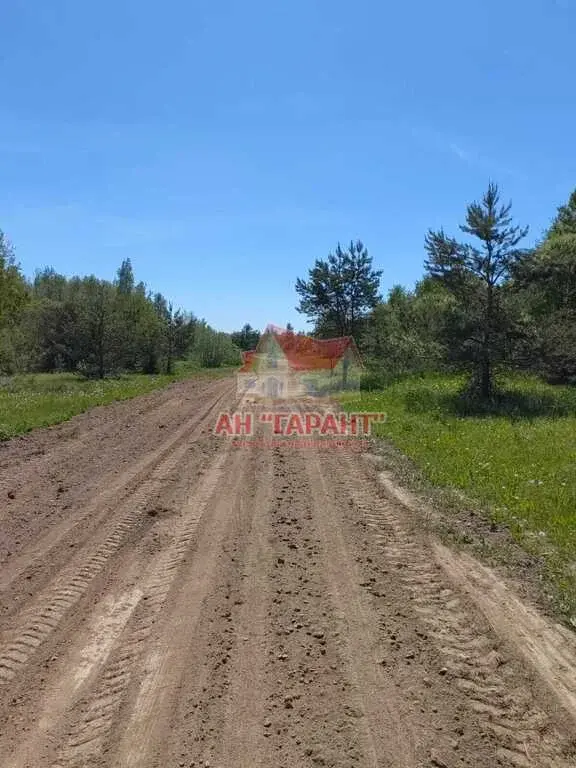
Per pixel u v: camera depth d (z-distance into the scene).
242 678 3.54
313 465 9.58
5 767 2.82
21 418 14.93
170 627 4.20
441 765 2.80
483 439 10.83
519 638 4.06
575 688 3.47
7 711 3.27
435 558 5.54
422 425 12.92
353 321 24.89
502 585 4.93
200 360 55.00
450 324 16.42
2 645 4.00
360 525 6.50
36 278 62.81
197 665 3.70
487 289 16.23
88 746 2.96
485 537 6.09
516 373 18.33
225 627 4.19
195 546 5.87
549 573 5.13
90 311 34.78
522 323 16.02
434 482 8.18
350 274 24.41
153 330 41.19
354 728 3.07
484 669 3.67
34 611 4.50
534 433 11.28
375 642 3.98
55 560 5.54
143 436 12.67
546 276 16.55
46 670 3.68
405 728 3.07
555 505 6.81
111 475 8.97
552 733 3.07
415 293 29.75
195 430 13.46
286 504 7.36
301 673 3.60
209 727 3.09
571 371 17.91
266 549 5.77
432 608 4.51
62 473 9.11
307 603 4.58
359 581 5.00
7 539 6.14
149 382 30.36
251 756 2.87
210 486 8.27
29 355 37.50
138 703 3.31
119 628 4.21
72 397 20.69
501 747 2.94
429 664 3.71
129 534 6.27
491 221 15.71
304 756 2.86
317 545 5.88
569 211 29.44
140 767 2.80
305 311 25.50
